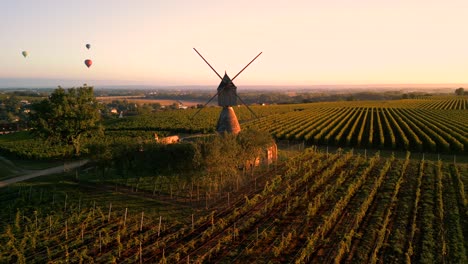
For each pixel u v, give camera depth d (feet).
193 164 82.43
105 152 94.89
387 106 398.83
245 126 215.10
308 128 196.13
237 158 94.68
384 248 58.85
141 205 82.12
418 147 149.38
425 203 79.15
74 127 131.64
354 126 202.18
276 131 190.49
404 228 66.28
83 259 56.85
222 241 62.28
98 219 73.00
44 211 78.74
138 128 234.17
